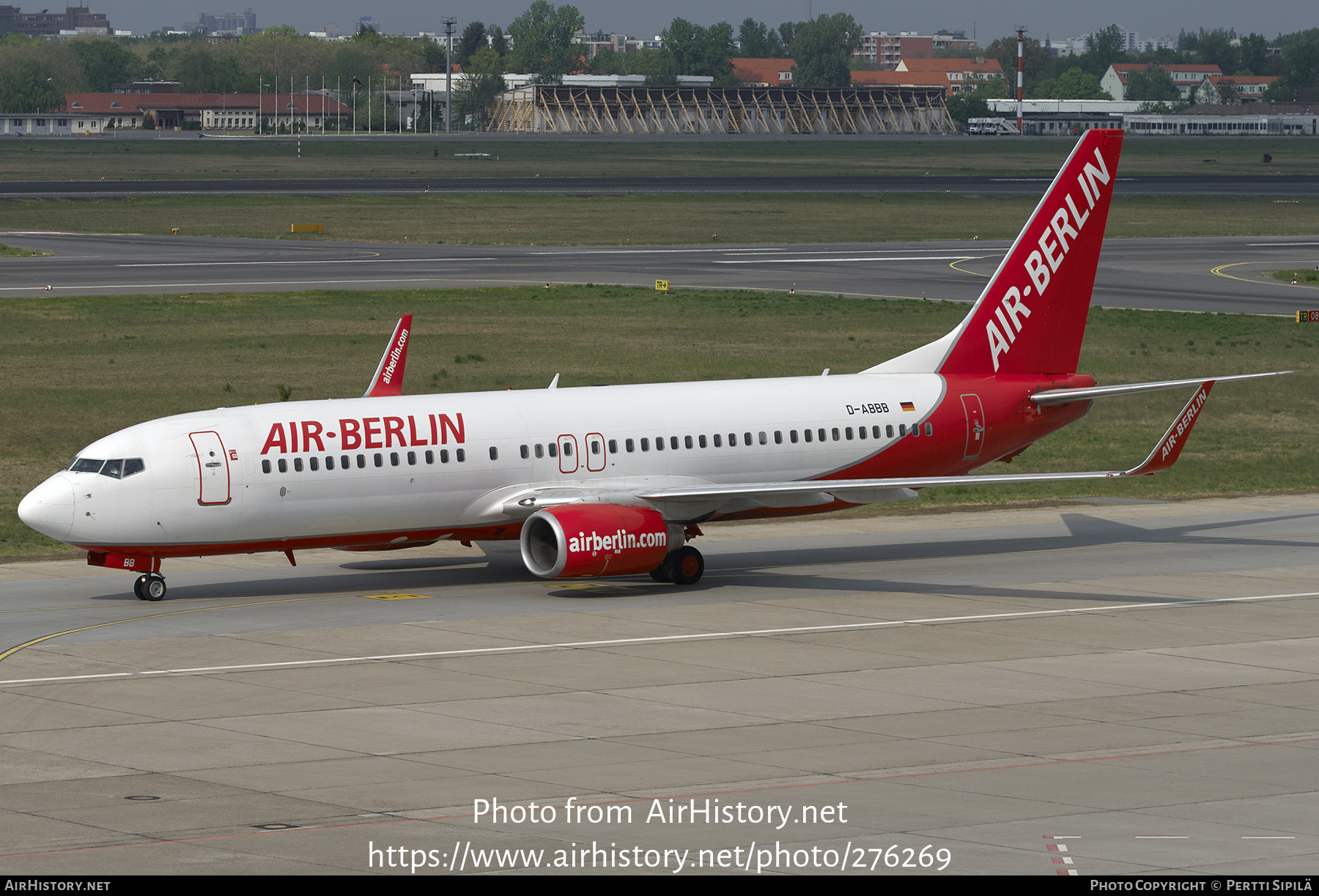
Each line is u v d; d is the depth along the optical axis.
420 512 111.62
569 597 110.00
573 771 68.06
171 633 97.06
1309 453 179.75
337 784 66.00
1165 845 57.41
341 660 89.81
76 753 70.88
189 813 61.72
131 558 106.94
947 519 144.75
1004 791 64.88
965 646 94.38
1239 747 72.38
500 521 114.06
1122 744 72.62
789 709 79.19
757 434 121.19
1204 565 122.69
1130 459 174.12
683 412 120.12
